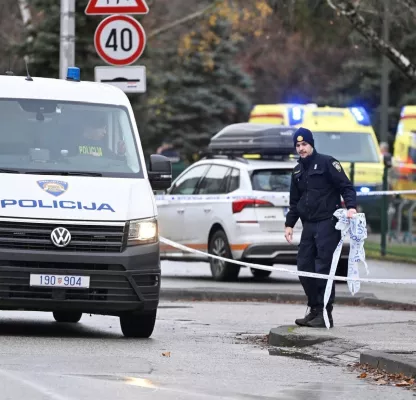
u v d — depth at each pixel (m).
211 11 97.00
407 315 39.44
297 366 28.11
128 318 32.50
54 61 82.12
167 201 54.50
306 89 152.75
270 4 61.75
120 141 33.88
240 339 33.25
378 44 61.72
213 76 129.50
